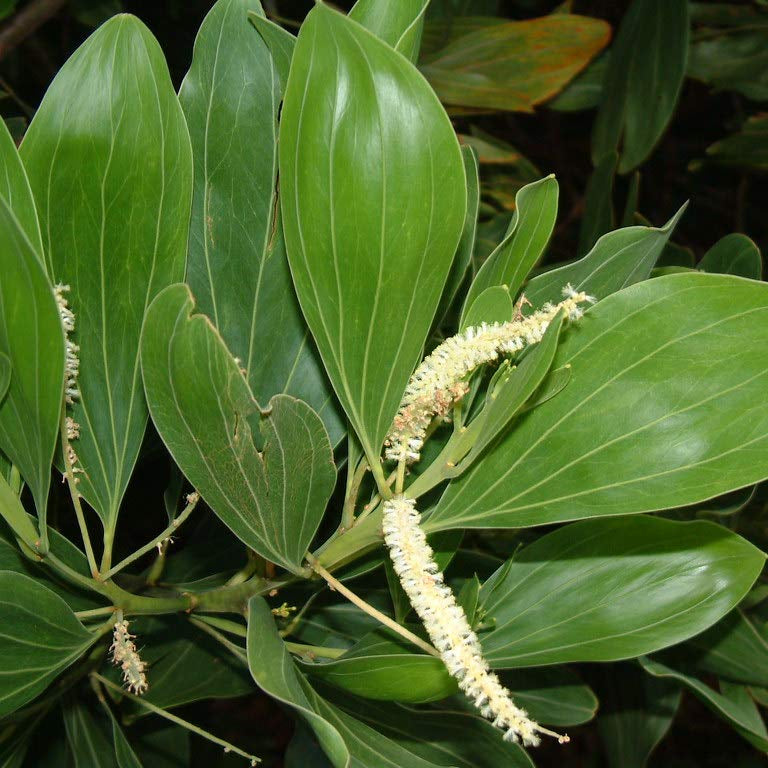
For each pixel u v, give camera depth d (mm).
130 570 691
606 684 670
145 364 443
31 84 992
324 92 451
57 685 541
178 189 487
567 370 473
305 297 469
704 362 469
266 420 449
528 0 1363
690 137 1433
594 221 796
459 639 457
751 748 1406
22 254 423
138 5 889
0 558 514
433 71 936
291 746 642
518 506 476
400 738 542
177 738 652
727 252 643
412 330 473
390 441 487
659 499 462
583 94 1096
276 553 479
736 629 594
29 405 453
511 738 446
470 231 519
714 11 1106
